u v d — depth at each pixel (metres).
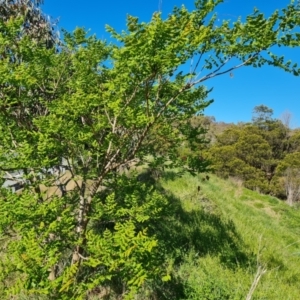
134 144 4.50
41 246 3.08
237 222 8.98
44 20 6.41
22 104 4.61
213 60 3.26
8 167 4.28
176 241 6.20
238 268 5.73
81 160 4.81
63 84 5.04
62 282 2.61
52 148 3.88
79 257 4.05
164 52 2.78
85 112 3.77
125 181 4.70
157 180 9.84
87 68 4.54
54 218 3.45
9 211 3.13
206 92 4.59
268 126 41.91
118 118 3.82
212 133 40.12
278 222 12.70
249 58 3.13
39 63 4.49
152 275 2.65
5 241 4.45
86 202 4.40
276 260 7.16
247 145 33.28
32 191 4.49
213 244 6.68
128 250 2.29
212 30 3.16
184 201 8.82
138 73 3.19
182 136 4.86
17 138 4.22
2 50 4.17
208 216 8.27
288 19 2.84
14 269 2.70
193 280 4.82
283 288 5.65
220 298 4.50
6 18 5.81
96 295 4.41
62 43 6.48
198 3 3.10
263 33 2.88
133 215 3.92
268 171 33.75
